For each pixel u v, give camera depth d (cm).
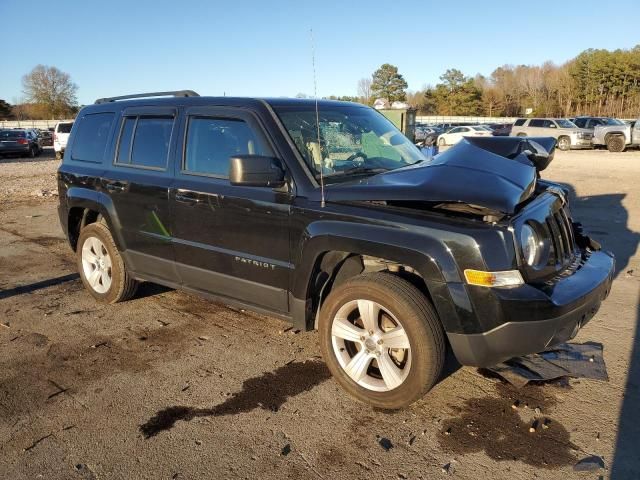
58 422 327
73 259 706
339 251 345
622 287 561
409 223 316
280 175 359
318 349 425
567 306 305
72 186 534
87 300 542
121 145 496
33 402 350
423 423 325
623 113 8125
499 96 9531
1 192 1370
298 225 359
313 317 378
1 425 324
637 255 689
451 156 372
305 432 317
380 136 443
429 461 290
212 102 428
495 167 352
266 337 448
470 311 299
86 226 533
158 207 447
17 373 389
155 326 473
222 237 405
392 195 328
